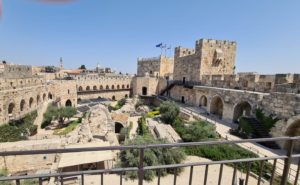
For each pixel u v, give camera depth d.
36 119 31.11
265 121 19.44
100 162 15.48
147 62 67.50
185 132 20.77
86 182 11.69
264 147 17.30
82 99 55.28
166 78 57.81
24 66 36.84
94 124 19.81
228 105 26.58
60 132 27.81
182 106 37.69
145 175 12.27
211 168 14.55
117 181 11.89
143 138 15.45
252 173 13.73
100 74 71.88
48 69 67.94
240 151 16.25
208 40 37.78
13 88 25.22
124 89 64.69
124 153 13.88
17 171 16.53
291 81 21.52
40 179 2.83
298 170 3.72
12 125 24.05
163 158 13.62
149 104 55.25
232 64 40.19
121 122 28.72
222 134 20.69
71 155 14.98
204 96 35.03
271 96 19.41
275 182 12.31
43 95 36.03
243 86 27.22
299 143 17.67
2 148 16.31
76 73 74.69
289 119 17.06
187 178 12.87
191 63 41.56
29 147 16.94
